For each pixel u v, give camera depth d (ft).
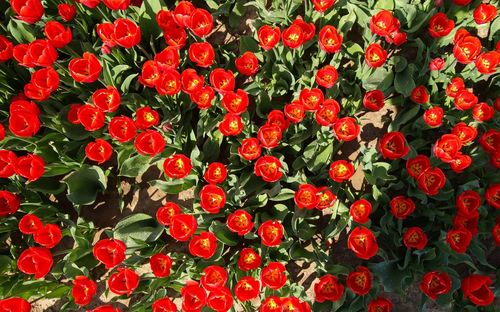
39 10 4.33
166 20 4.57
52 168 4.80
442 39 4.83
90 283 4.17
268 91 5.06
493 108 4.61
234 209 4.83
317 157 4.75
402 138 4.11
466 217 4.20
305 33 4.43
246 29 5.40
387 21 4.19
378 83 4.82
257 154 4.14
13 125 4.14
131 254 4.84
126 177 5.29
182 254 4.72
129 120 4.12
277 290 4.70
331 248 5.00
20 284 4.77
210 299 4.03
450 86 4.44
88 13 5.13
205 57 4.25
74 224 4.81
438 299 4.36
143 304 4.60
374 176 4.63
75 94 5.12
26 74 5.14
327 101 4.12
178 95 4.91
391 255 4.70
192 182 4.85
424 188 4.06
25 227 4.21
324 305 4.63
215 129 5.04
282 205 4.75
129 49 4.96
